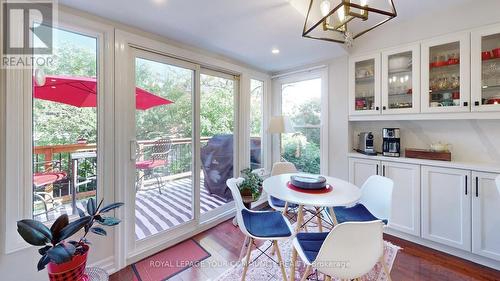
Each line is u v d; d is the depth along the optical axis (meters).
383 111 2.59
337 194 1.71
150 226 2.25
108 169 1.89
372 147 2.78
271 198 2.46
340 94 2.98
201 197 2.77
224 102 3.03
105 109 1.86
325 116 3.12
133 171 2.07
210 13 1.83
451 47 2.23
